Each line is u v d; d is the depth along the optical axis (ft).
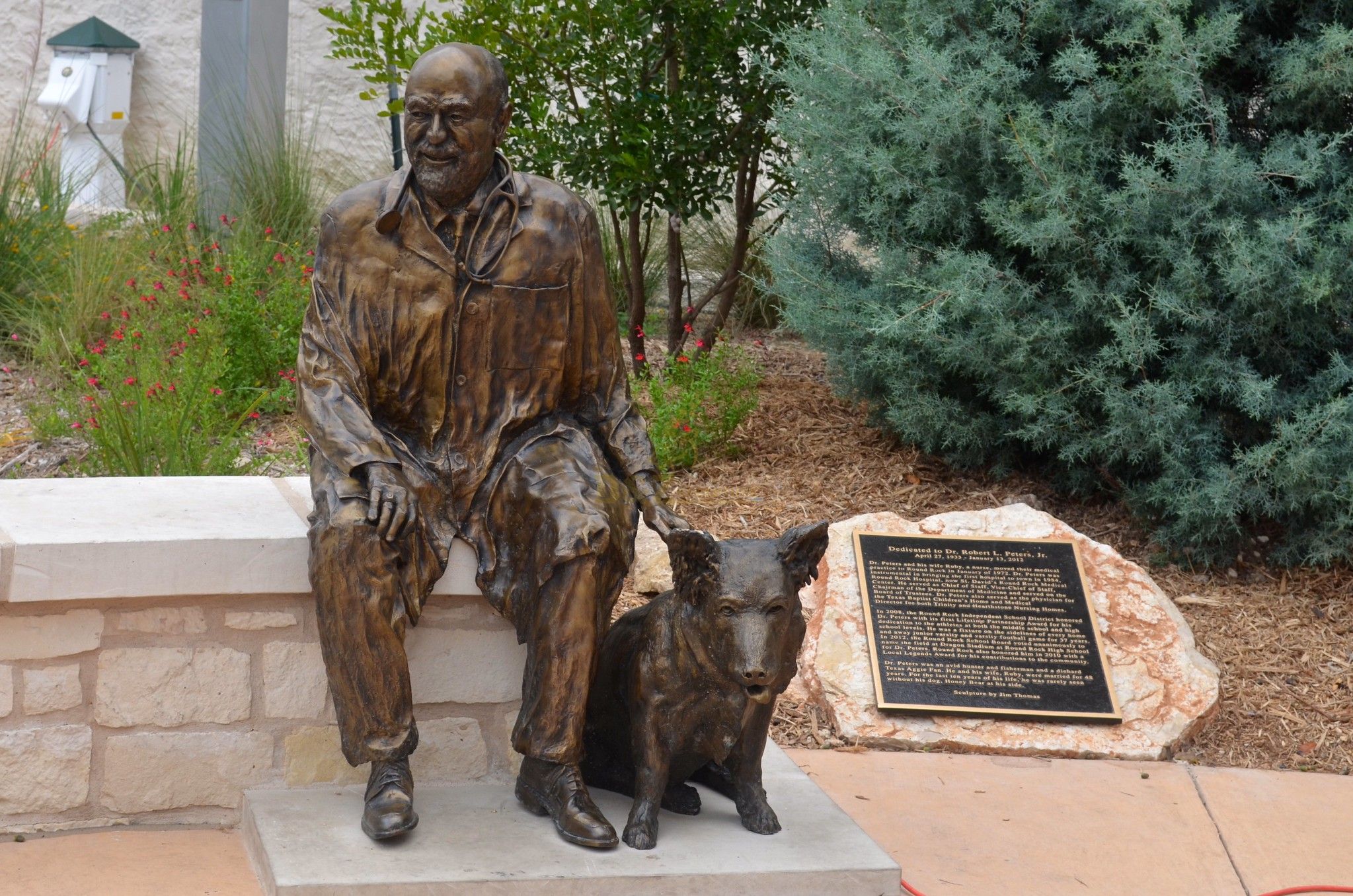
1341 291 17.63
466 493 11.96
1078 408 19.20
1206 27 17.65
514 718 12.73
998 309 18.34
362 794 12.18
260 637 12.09
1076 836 13.16
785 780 12.84
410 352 11.76
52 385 22.89
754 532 18.89
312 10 34.94
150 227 27.09
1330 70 17.57
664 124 22.90
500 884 10.28
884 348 20.07
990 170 19.01
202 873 11.17
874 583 16.38
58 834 11.84
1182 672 15.98
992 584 16.47
